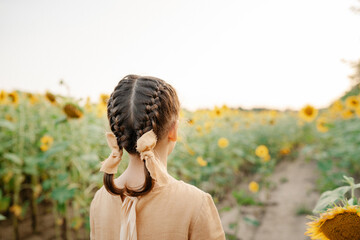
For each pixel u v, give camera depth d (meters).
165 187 0.88
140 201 0.87
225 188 5.59
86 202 3.36
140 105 0.86
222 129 6.80
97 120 4.08
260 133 9.30
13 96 4.18
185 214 0.86
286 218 4.23
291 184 5.98
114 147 0.88
